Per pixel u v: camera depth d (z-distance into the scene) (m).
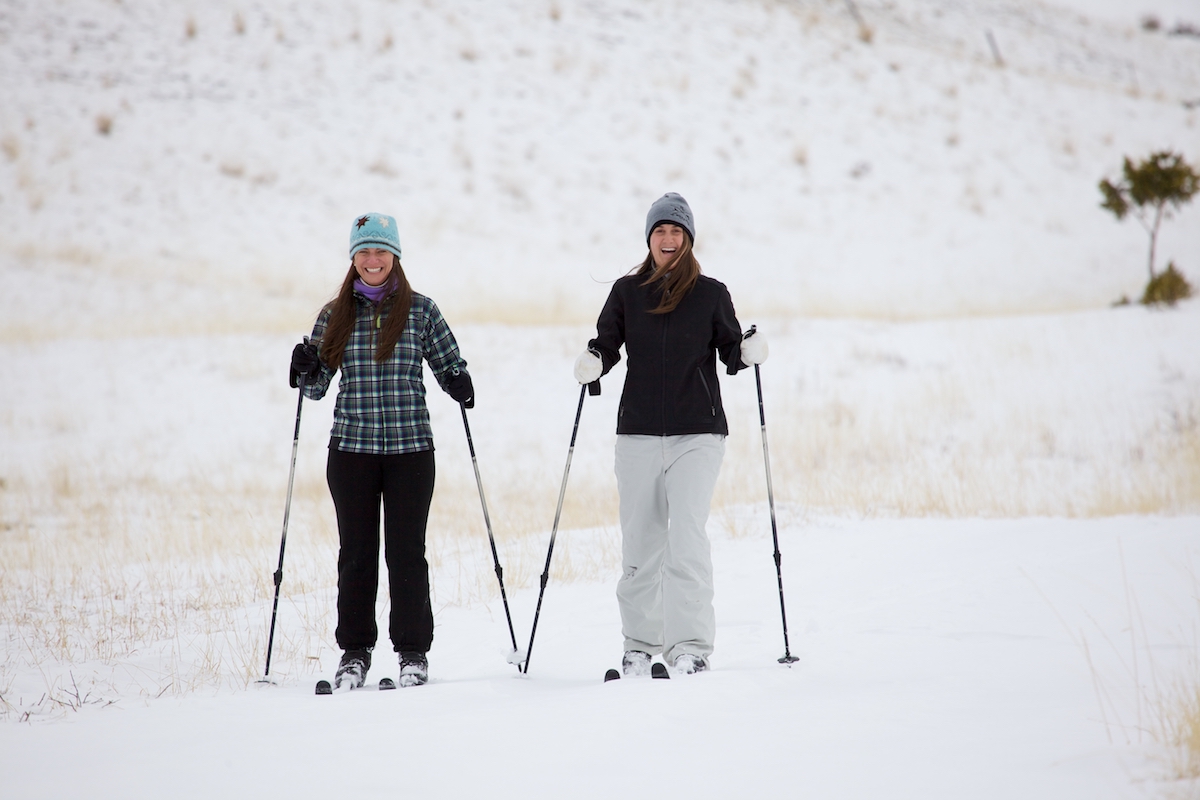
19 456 37.03
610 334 12.84
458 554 21.48
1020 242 77.38
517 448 38.06
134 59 80.88
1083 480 32.31
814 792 7.16
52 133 72.50
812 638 13.66
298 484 34.31
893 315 57.66
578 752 8.21
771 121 88.81
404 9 92.19
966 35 119.75
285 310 56.00
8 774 7.95
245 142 75.25
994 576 17.06
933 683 10.59
